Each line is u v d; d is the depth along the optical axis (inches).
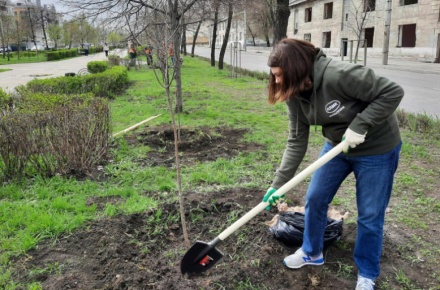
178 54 314.3
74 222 138.3
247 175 192.4
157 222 140.1
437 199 164.9
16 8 1835.6
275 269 113.8
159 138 254.1
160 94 474.0
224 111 363.3
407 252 124.6
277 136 269.9
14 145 178.2
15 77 758.5
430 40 1050.7
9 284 107.1
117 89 495.8
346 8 1392.7
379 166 94.1
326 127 98.4
